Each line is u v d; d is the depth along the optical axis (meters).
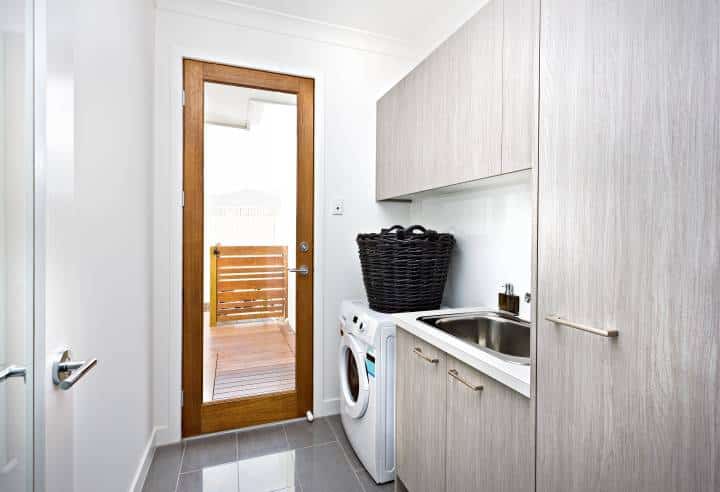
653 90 0.62
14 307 0.62
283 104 2.23
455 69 1.52
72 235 0.84
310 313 2.30
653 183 0.62
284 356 2.24
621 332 0.68
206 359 2.07
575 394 0.78
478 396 1.09
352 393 2.02
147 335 1.76
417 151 1.86
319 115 2.28
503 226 1.71
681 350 0.58
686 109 0.57
